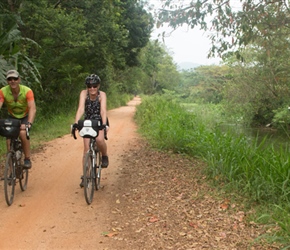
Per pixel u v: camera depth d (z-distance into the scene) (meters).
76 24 16.19
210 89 41.72
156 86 73.00
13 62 10.27
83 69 21.28
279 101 20.77
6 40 9.84
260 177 5.14
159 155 8.46
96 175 5.62
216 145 6.83
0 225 4.36
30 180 6.42
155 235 4.04
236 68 21.59
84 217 4.65
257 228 4.09
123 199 5.38
